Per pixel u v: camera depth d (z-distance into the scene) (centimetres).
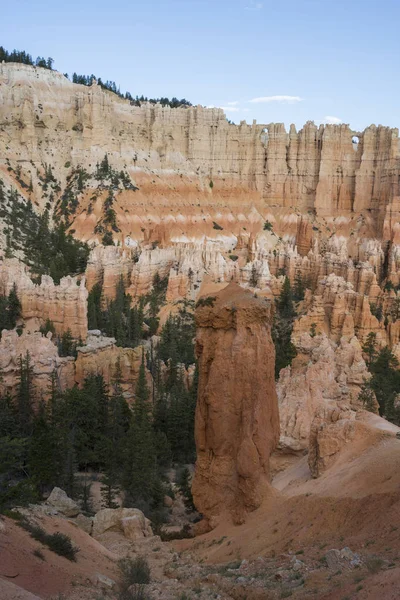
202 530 3981
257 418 3812
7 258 12319
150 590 2820
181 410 6675
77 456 5784
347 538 3003
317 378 5847
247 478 3778
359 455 3884
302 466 4634
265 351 3900
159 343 9712
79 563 3028
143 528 4059
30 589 2473
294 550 3123
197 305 4078
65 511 4041
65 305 8888
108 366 7388
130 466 5059
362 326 10388
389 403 7200
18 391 6481
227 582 2805
